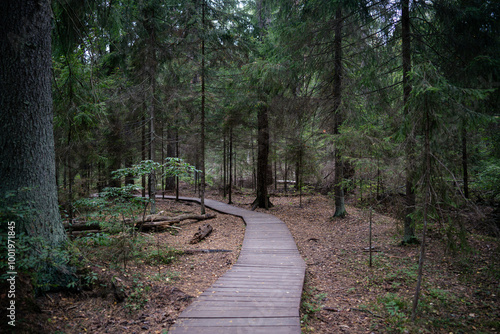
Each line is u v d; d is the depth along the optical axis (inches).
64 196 256.4
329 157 442.9
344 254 281.1
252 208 545.6
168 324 140.9
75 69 254.7
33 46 167.2
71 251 174.4
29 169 162.4
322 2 326.3
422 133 155.3
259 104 484.4
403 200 224.8
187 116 541.6
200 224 436.8
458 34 256.8
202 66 448.1
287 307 155.9
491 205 346.6
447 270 223.9
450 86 149.7
